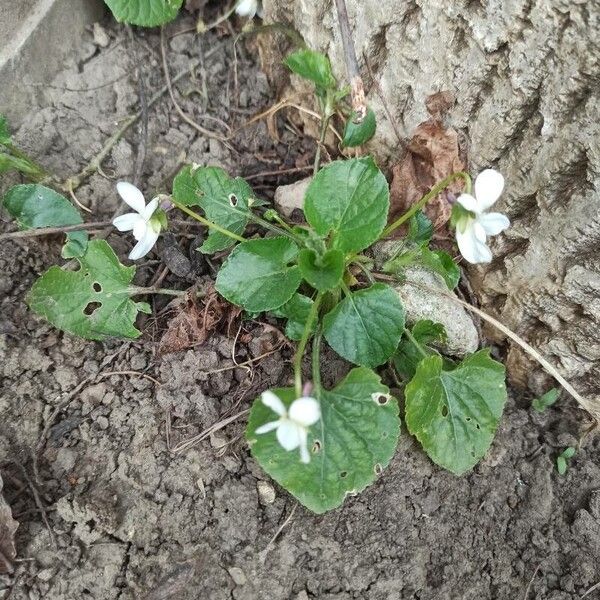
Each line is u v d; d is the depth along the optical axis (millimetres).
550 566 144
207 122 181
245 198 156
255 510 139
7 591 128
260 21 181
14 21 161
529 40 127
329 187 142
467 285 162
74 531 133
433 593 139
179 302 155
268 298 141
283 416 115
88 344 151
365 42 155
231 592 133
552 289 144
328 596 135
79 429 144
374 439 133
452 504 146
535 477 151
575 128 127
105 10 184
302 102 179
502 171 145
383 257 157
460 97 146
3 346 147
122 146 173
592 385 152
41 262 158
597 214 130
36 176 161
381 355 140
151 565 132
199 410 145
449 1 136
